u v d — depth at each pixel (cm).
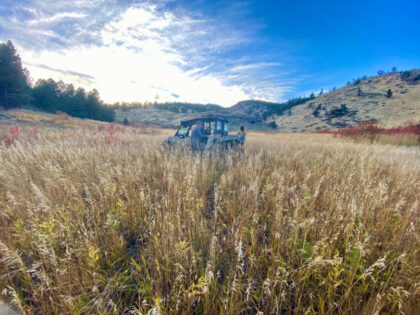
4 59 3192
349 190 276
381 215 230
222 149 592
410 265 165
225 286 164
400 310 131
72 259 176
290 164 460
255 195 272
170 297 155
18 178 315
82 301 150
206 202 318
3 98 3234
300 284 168
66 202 278
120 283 170
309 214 236
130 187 327
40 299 154
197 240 222
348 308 140
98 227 230
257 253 197
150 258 188
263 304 151
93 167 408
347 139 1204
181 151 529
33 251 199
